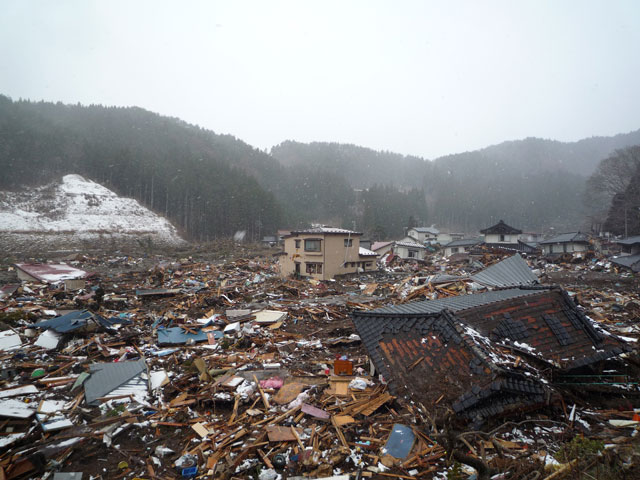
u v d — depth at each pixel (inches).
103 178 3127.5
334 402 310.0
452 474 187.0
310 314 685.9
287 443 249.1
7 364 422.3
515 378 242.7
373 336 369.4
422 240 2301.9
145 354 474.3
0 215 2175.2
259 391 338.6
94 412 298.0
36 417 292.2
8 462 226.4
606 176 2086.6
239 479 214.4
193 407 315.6
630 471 178.1
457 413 232.5
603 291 871.1
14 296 816.9
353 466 223.1
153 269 1296.8
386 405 289.3
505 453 209.6
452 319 305.0
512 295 395.9
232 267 1370.6
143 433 271.3
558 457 199.9
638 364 311.7
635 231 1630.2
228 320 625.3
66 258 1576.0
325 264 1174.3
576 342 307.4
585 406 270.8
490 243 1713.8
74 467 231.1
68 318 539.8
